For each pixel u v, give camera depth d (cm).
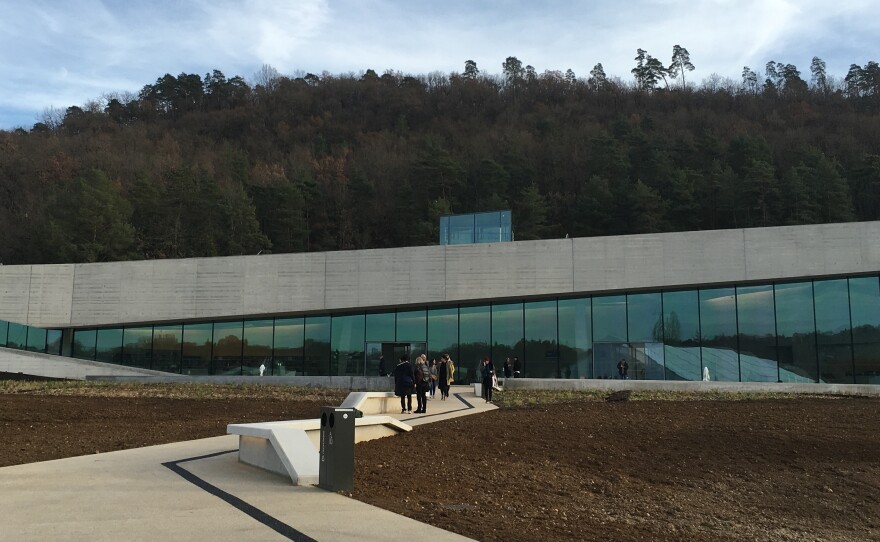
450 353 3503
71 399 2291
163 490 845
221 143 10738
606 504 1037
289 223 6656
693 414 1942
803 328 3256
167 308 3634
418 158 7925
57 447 1245
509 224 3612
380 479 977
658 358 3338
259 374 3603
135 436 1419
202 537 629
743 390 2581
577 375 3384
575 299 3450
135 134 10606
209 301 3622
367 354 3553
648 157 7550
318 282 3578
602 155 7500
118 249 5572
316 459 949
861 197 6800
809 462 1445
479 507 880
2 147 8538
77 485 871
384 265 3550
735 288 3338
